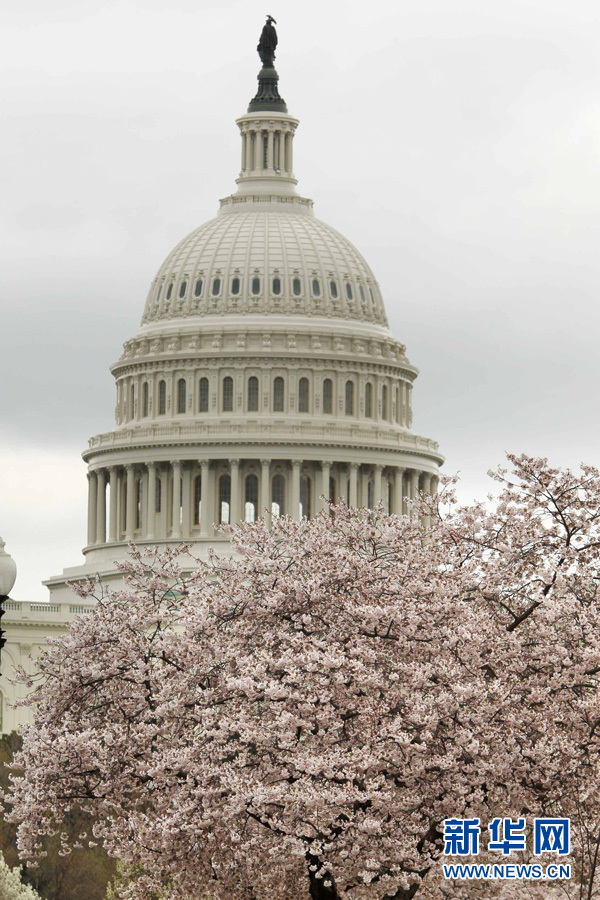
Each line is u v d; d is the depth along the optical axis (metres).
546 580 90.50
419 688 85.50
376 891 85.56
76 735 90.69
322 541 94.56
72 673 95.38
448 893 88.50
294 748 85.69
